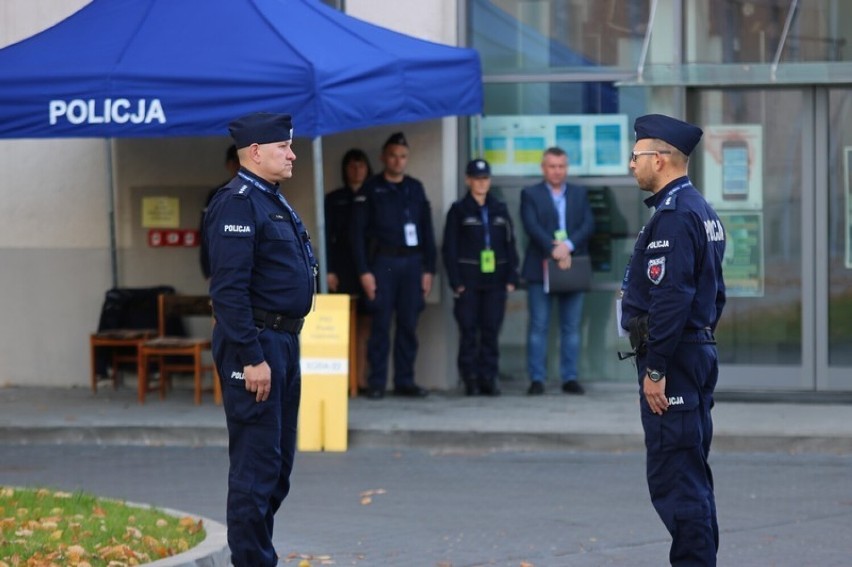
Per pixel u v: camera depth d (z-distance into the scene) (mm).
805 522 11820
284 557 10617
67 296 18984
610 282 18438
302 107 14797
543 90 18500
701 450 8781
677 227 8602
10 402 17734
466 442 15430
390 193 17516
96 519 10625
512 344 18688
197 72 15023
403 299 17641
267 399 8945
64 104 15203
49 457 15180
